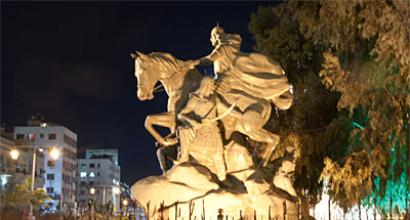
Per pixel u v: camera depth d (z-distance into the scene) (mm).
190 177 8719
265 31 18234
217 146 8891
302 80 17078
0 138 54562
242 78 9109
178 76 9367
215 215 8570
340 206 14352
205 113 8938
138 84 9219
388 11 12336
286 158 9141
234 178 8852
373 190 13664
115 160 100312
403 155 13406
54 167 70562
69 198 74750
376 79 13430
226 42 9297
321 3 14281
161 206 8453
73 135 78000
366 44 14242
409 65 12203
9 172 55656
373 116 13227
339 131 15547
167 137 9305
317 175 15969
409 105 12875
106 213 9961
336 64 13500
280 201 8586
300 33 17297
